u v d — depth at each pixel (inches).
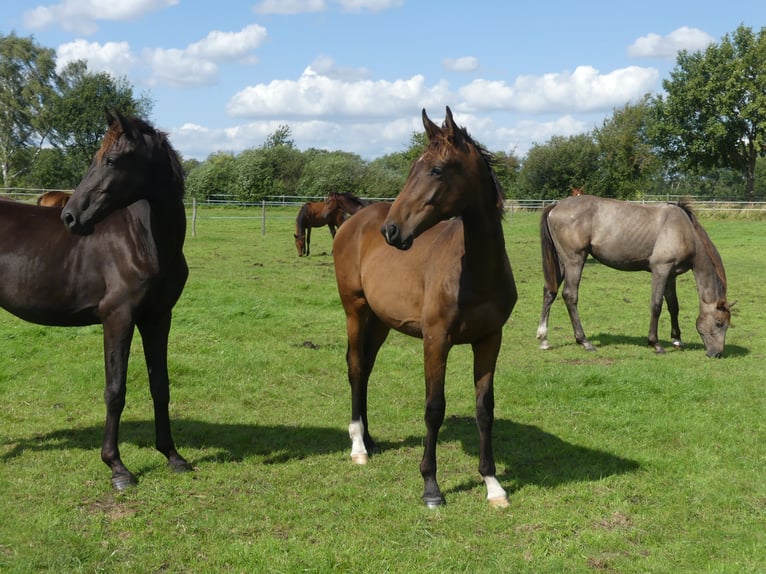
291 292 480.1
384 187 1679.4
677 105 1873.8
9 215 173.6
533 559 134.9
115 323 165.8
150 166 159.9
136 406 237.1
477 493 167.8
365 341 198.2
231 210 1430.9
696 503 163.0
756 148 1780.3
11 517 149.2
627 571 131.1
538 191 1889.8
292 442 205.0
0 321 342.6
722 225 1154.7
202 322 356.5
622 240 338.3
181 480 172.7
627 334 384.8
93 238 167.8
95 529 143.5
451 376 284.8
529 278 604.1
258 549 135.8
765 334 384.2
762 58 1780.3
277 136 1988.2
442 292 152.6
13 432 208.1
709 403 245.3
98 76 1749.5
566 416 232.5
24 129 2240.4
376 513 155.3
